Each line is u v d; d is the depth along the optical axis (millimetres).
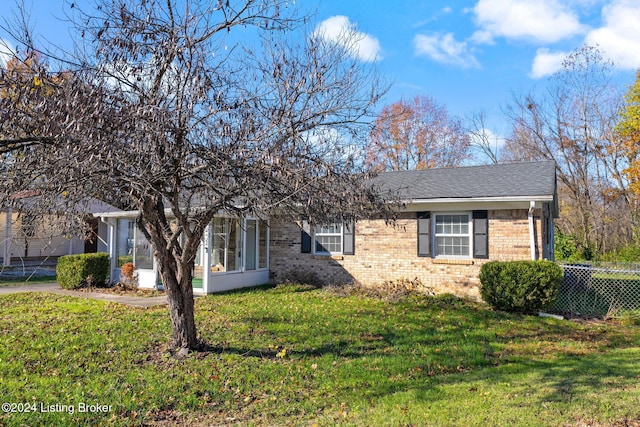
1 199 4629
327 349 7238
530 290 10172
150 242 6707
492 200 11766
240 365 6336
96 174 4625
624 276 11500
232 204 6438
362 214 6355
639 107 26641
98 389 5383
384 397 5207
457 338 8055
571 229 31438
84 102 4121
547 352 7266
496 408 4707
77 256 14484
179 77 5383
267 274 15680
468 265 12383
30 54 4582
